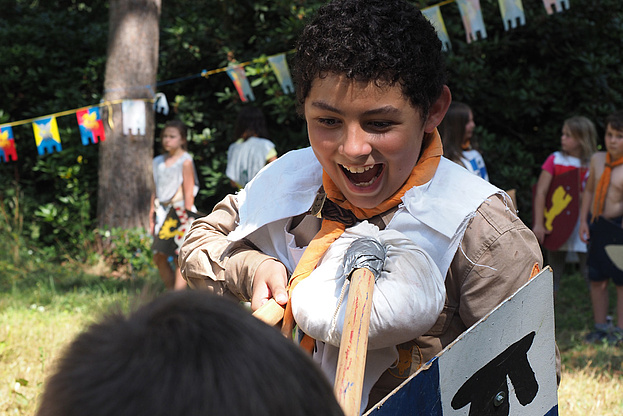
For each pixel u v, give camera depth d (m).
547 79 7.98
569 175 5.74
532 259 1.49
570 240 5.77
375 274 1.40
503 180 7.66
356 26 1.38
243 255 1.69
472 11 4.86
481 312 1.48
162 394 0.56
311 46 1.43
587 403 3.71
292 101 7.75
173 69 8.88
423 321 1.39
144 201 7.97
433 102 1.50
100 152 7.98
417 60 1.41
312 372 0.64
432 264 1.44
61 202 8.61
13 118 9.27
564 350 5.01
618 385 4.02
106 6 10.96
